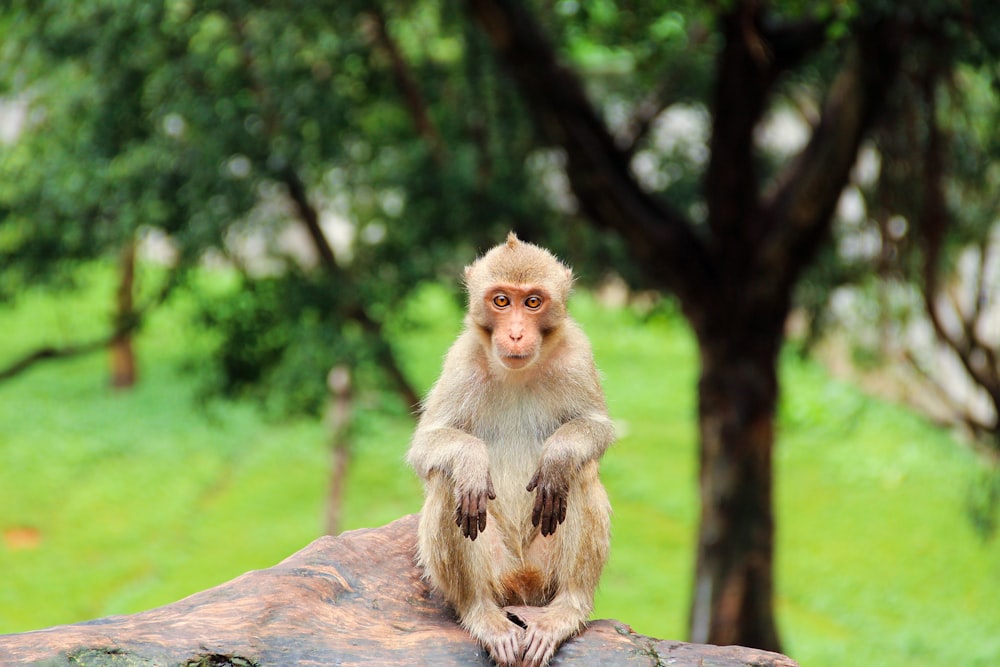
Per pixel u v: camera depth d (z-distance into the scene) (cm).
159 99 1451
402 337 1930
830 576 1861
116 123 1452
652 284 1623
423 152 1572
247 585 536
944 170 1322
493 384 570
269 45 1406
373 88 1560
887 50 1187
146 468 2252
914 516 2033
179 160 1445
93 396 2630
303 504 2108
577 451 521
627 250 1489
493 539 546
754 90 1266
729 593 1332
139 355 2911
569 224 1636
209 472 2255
